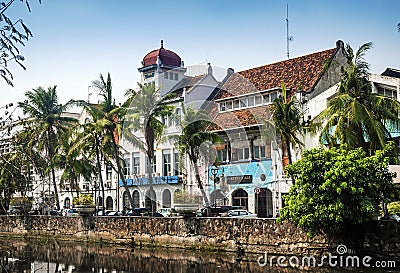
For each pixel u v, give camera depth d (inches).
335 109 942.4
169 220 1105.4
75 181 1736.0
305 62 1608.0
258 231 950.4
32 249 1200.2
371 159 789.9
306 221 793.6
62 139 1695.4
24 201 514.0
